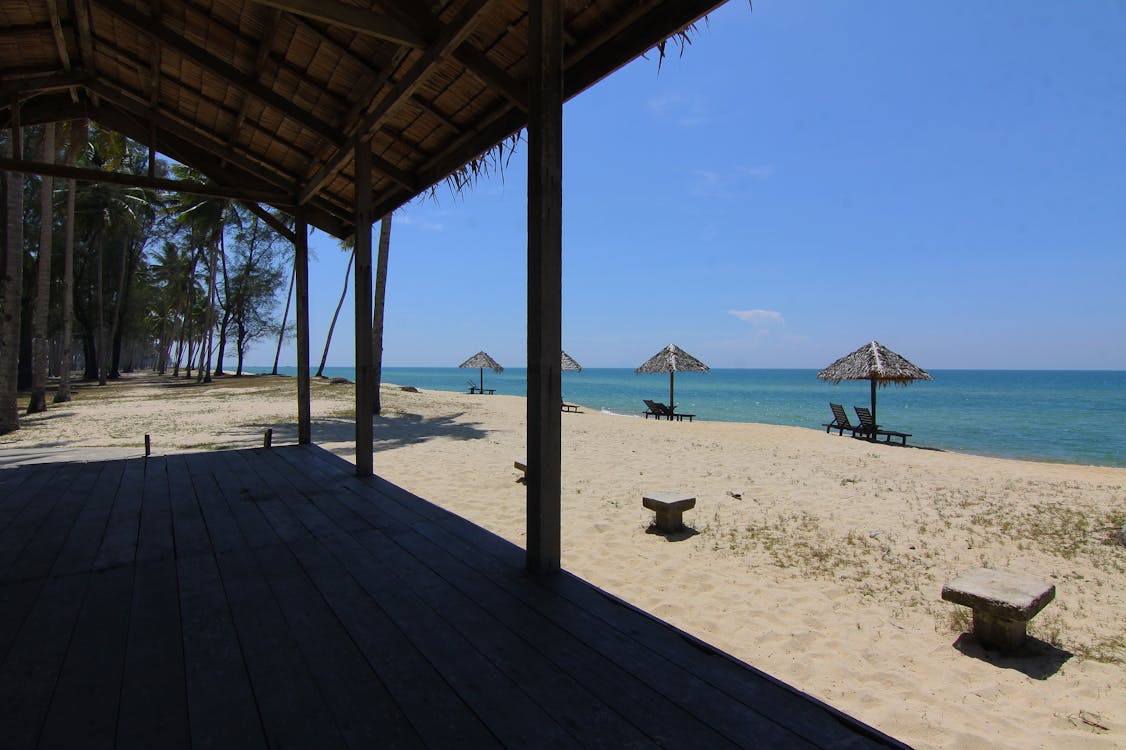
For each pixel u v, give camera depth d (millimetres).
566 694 1635
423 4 2797
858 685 2666
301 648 1895
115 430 10633
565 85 2818
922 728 2330
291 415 13156
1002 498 6430
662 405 17984
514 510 5328
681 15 2252
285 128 4520
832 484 7031
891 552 4500
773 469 7957
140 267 34531
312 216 5809
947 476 7852
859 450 10602
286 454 5637
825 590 3740
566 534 4777
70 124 10109
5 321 10742
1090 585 3920
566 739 1434
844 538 4820
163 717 1513
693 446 10234
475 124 3793
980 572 3404
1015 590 3082
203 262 34844
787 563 4219
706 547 4535
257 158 5246
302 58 3590
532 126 2400
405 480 6559
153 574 2562
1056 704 2533
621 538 4711
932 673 2781
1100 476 8266
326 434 10219
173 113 4781
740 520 5301
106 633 1995
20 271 10938
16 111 4168
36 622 2078
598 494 6211
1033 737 2287
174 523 3357
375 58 3432
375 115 3738
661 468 7832
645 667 1790
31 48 3969
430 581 2484
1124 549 4637
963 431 18531
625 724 1498
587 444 10188
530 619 2121
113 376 33469
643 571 4008
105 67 4328
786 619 3318
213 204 24984
